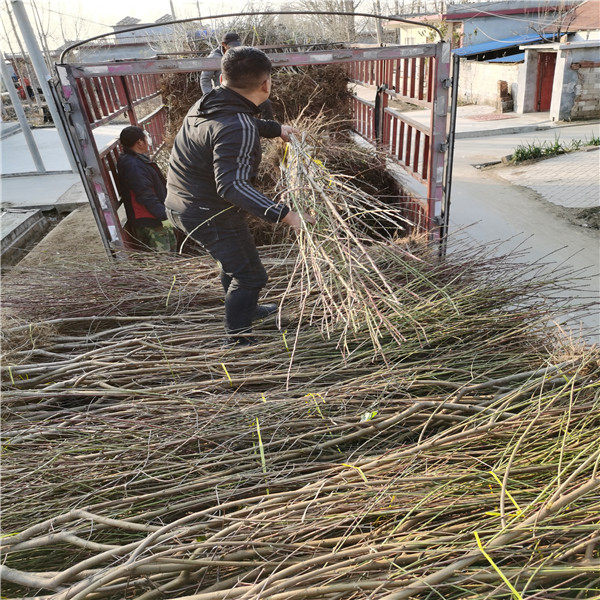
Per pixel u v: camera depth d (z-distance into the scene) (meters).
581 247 5.99
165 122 6.95
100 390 2.59
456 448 2.04
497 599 1.45
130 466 2.11
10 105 22.62
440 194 4.07
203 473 2.08
